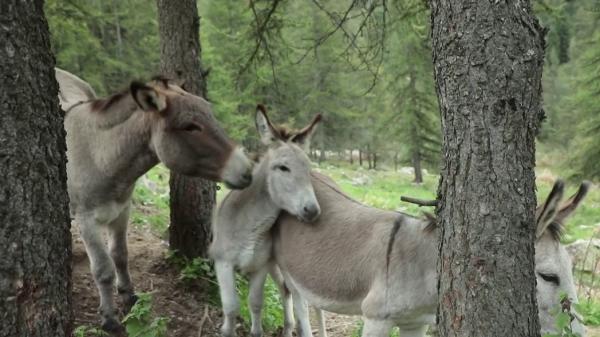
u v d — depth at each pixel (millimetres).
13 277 2545
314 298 4777
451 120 2842
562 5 7398
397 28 7762
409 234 4203
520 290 2762
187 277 5941
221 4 27219
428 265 4035
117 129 4699
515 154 2723
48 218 2674
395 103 28625
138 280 5996
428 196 22859
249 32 7676
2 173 2510
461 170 2809
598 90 20828
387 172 34438
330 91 33094
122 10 24844
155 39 24953
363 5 7184
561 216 3715
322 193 5148
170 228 6469
